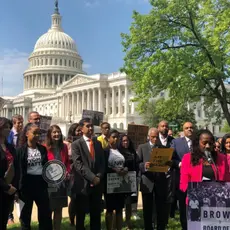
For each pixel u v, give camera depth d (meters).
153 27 35.94
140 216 13.81
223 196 7.59
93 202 9.59
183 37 35.41
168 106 36.81
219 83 35.81
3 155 8.33
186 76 33.09
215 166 8.27
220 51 33.06
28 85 181.50
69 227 11.97
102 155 9.81
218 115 43.88
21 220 9.37
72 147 9.64
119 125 127.19
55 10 194.75
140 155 10.98
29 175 9.23
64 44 182.50
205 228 7.61
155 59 33.62
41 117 15.94
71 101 147.25
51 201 10.04
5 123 8.61
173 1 34.97
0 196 8.32
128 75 37.62
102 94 135.50
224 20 31.23
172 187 10.68
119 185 10.53
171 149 10.28
